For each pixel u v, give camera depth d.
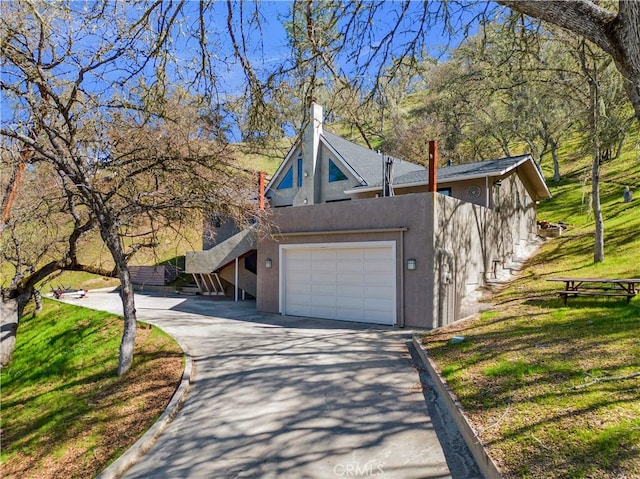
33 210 8.89
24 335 14.93
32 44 7.23
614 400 4.21
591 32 3.31
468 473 3.77
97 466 5.12
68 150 7.54
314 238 12.15
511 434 3.94
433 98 31.12
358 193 18.19
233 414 5.57
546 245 18.56
